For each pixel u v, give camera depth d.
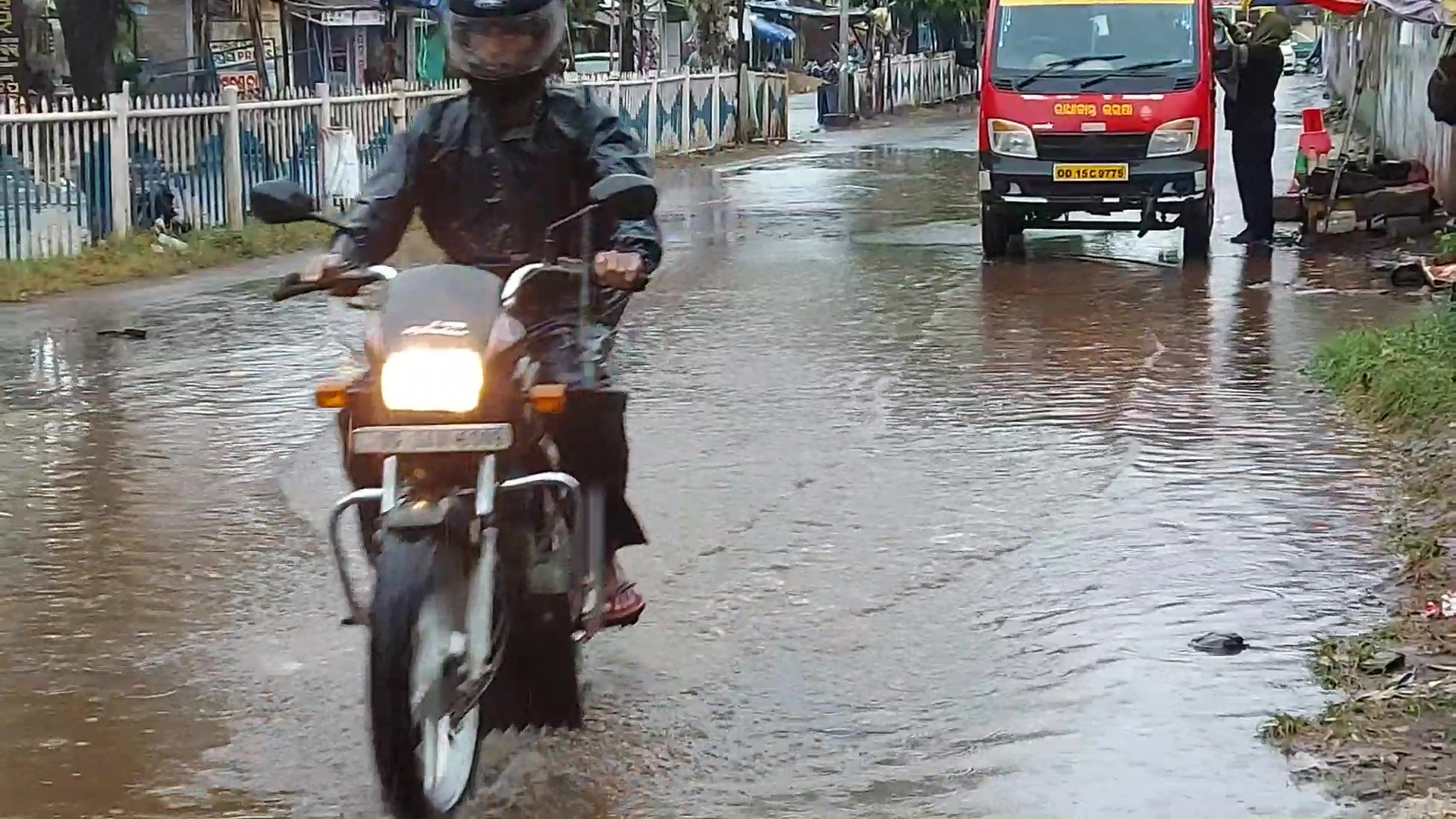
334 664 5.51
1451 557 6.27
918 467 7.82
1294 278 13.66
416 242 16.23
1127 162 14.78
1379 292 12.79
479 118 4.82
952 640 5.63
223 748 4.85
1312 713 4.94
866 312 12.25
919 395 9.38
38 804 4.49
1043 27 15.31
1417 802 4.27
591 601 4.63
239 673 5.43
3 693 5.27
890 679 5.30
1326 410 8.85
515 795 4.48
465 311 4.16
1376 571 6.23
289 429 8.80
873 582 6.22
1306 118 17.25
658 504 7.27
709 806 4.43
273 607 6.08
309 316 12.53
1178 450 8.07
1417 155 19.27
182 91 23.45
